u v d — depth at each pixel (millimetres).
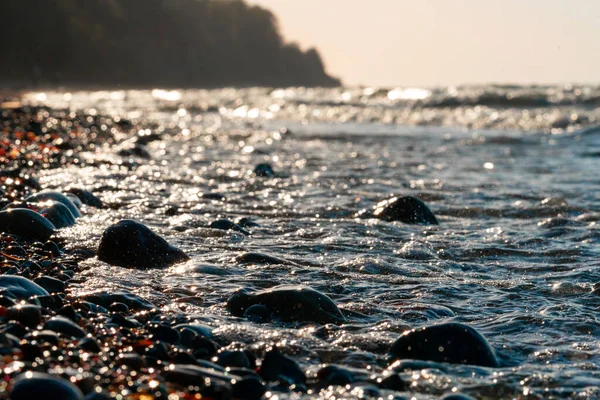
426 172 6074
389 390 2643
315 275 3291
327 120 15219
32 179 4395
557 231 3930
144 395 2463
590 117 12938
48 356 2551
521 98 16891
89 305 2896
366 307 3053
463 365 2752
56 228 3592
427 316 3023
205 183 4859
